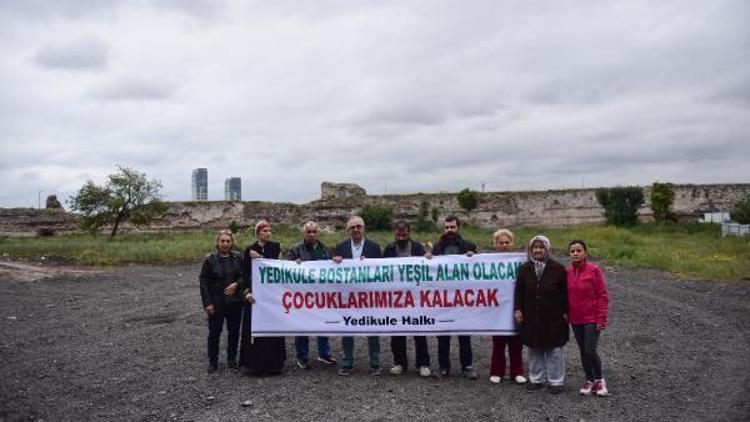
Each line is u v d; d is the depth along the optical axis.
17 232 44.22
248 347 8.00
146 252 24.88
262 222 8.49
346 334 7.97
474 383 7.56
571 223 48.50
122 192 36.75
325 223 47.94
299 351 8.35
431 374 7.96
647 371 8.02
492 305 7.66
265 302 8.09
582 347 6.97
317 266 8.05
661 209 45.66
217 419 6.24
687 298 13.98
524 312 7.16
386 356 9.30
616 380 7.62
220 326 8.12
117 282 18.17
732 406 6.50
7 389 7.29
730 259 20.88
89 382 7.62
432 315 7.81
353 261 8.00
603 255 24.09
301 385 7.49
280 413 6.42
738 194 47.91
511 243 7.84
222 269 8.09
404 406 6.62
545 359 7.25
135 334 10.71
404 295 7.88
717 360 8.48
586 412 6.39
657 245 28.19
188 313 12.92
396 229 8.22
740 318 11.46
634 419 6.15
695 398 6.82
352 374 8.06
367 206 46.78
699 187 48.03
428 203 48.94
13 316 12.38
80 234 44.09
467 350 7.82
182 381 7.68
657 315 11.99
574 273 7.06
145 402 6.81
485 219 48.78
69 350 9.41
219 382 7.64
